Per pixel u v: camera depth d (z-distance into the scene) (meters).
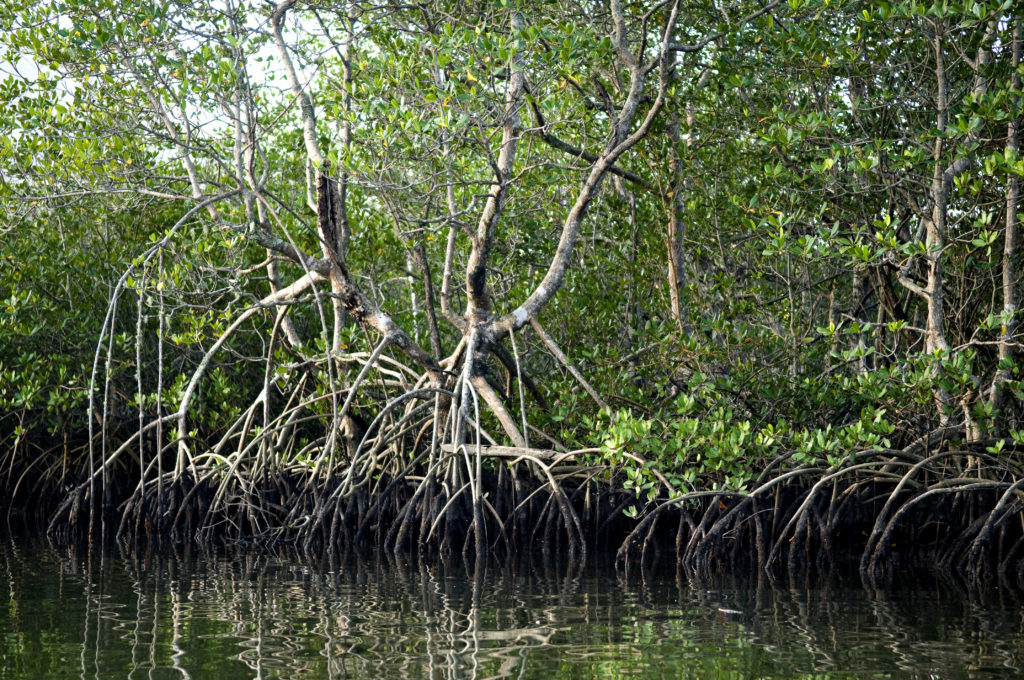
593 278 13.65
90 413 12.55
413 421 12.23
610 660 5.81
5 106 12.07
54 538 12.89
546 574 9.43
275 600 7.92
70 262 14.14
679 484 9.54
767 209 10.13
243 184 11.44
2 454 15.87
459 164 11.43
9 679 5.45
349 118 10.19
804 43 9.63
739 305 11.64
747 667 5.66
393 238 14.06
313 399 12.31
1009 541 9.28
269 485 12.46
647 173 13.09
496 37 9.21
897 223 8.73
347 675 5.48
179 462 12.71
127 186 12.41
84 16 11.00
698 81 12.40
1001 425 10.37
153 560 10.63
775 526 10.05
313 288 11.35
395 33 12.37
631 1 11.99
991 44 10.36
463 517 11.09
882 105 9.95
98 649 6.12
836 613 7.26
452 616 7.19
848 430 9.01
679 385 12.11
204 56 10.54
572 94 11.12
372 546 11.74
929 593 8.17
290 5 11.95
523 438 11.25
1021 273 11.76
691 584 8.71
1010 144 9.80
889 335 14.22
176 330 14.72
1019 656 5.88
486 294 11.58
